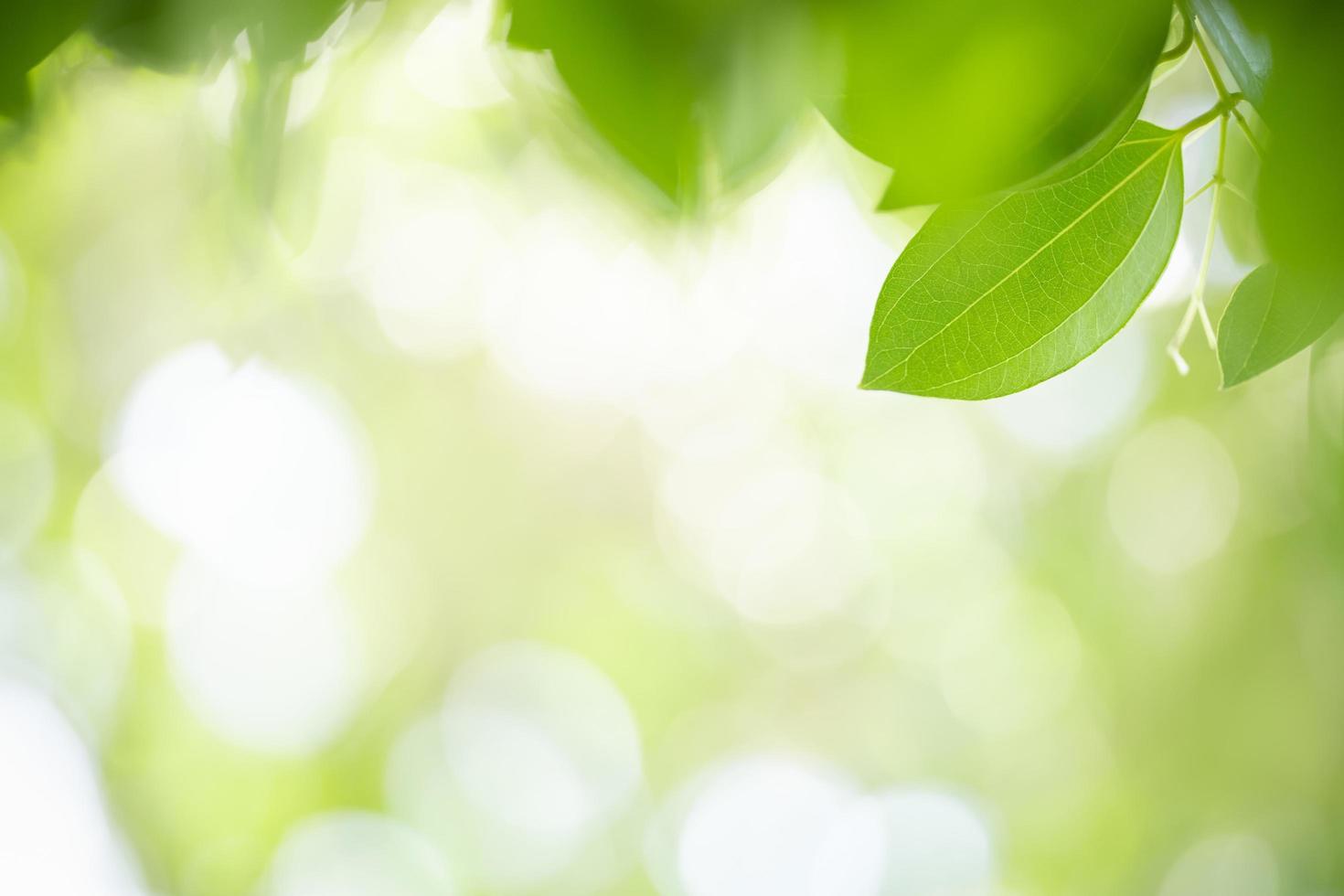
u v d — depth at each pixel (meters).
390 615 3.52
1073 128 0.19
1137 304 0.25
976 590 3.32
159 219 1.56
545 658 3.74
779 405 3.44
